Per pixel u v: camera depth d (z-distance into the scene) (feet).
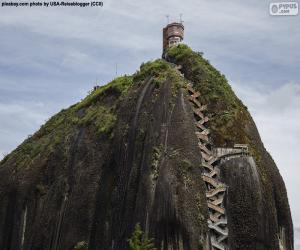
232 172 180.45
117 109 215.92
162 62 214.48
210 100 197.88
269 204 180.96
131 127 198.29
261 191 179.01
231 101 199.62
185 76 209.77
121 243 177.27
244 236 172.76
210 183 178.60
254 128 201.05
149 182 175.94
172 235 165.17
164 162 176.55
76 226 201.87
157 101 195.21
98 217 196.54
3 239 243.81
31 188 239.50
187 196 169.78
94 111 230.89
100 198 199.41
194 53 217.15
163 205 168.25
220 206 176.45
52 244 210.79
